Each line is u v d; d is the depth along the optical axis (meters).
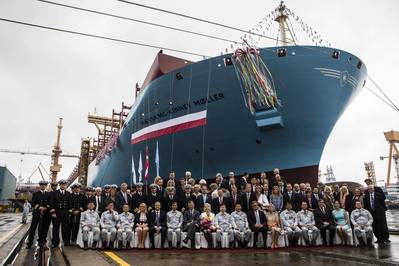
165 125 18.59
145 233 9.96
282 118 15.71
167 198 10.95
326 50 15.55
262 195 11.24
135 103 22.34
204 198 11.20
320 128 16.08
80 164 47.81
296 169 16.27
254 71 15.41
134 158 22.28
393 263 6.87
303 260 7.46
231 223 10.28
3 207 51.44
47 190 10.56
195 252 9.09
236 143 16.75
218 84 16.20
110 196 11.30
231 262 7.18
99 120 44.34
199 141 17.55
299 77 15.34
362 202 11.47
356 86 17.09
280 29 20.53
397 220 26.89
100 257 7.73
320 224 10.77
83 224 9.87
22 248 9.73
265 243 10.22
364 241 10.33
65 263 7.10
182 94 17.56
